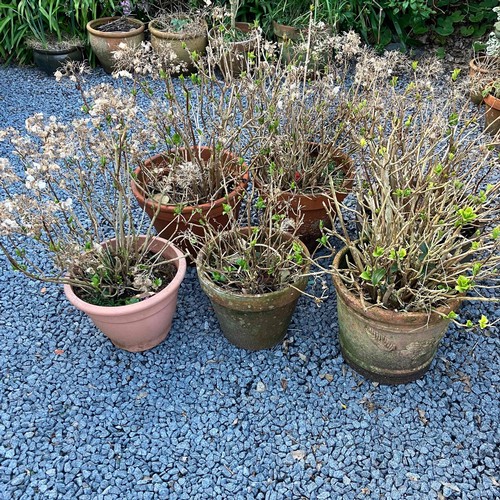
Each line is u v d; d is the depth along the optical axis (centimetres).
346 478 170
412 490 167
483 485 167
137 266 203
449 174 200
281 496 167
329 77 248
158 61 227
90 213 206
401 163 203
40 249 266
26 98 410
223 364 207
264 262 205
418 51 437
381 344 181
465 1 421
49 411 193
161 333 212
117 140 209
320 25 267
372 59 229
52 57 438
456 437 180
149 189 245
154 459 178
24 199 185
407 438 181
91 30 424
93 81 434
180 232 221
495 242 168
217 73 421
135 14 470
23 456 179
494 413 186
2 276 251
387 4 409
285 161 233
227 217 237
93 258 205
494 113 319
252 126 236
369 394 194
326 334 217
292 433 184
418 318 166
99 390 200
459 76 399
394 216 179
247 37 411
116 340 208
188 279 244
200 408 192
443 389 195
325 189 234
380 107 213
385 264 171
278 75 244
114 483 172
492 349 208
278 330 205
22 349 216
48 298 239
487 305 224
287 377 202
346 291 179
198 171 218
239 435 183
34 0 435
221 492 169
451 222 177
